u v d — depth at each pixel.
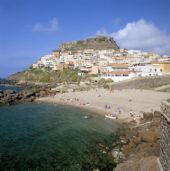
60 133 52.72
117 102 90.12
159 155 29.86
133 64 167.50
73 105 94.25
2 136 50.38
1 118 71.19
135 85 116.19
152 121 53.38
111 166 34.59
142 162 29.44
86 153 39.88
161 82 110.94
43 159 37.16
